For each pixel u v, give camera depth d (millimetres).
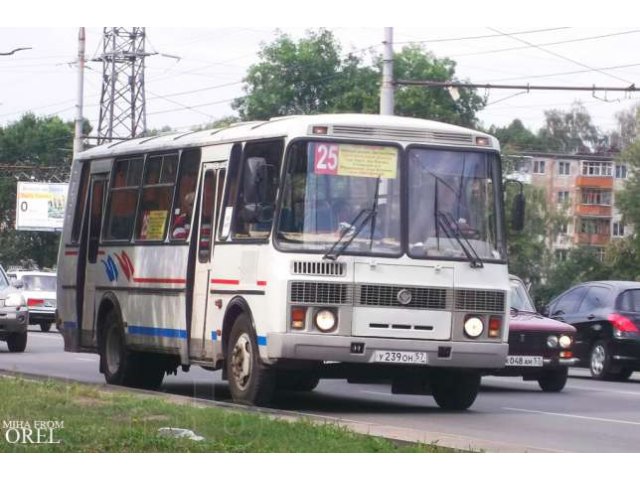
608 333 31766
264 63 91688
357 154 19031
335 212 18812
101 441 13453
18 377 20875
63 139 108625
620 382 31109
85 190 26016
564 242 144125
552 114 153250
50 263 109500
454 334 19031
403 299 18797
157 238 22625
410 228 19031
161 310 22203
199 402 18844
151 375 23719
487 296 19250
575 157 145375
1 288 37094
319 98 91688
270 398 19172
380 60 91188
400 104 87438
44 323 55750
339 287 18594
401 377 20078
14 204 108438
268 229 18891
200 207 21312
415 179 19188
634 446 16125
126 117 69812
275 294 18547
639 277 102938
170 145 22672
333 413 19750
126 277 23609
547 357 25750
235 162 20312
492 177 19625
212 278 20531
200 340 20875
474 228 19375
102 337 24469
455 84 40000
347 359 18578
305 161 18875
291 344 18422
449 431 17453
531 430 17859
